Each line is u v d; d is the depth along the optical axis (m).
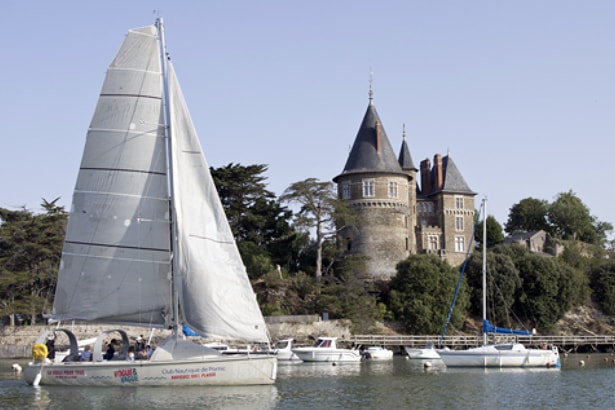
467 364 50.66
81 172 30.69
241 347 59.97
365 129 89.12
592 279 92.75
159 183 31.19
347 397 32.19
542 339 74.19
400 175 87.56
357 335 68.00
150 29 31.08
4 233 67.38
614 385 38.47
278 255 82.44
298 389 34.91
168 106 31.28
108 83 30.70
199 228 30.92
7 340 61.06
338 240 85.25
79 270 30.64
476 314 82.62
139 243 30.92
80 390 29.75
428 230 99.00
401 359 61.12
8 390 30.31
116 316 30.80
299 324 67.44
